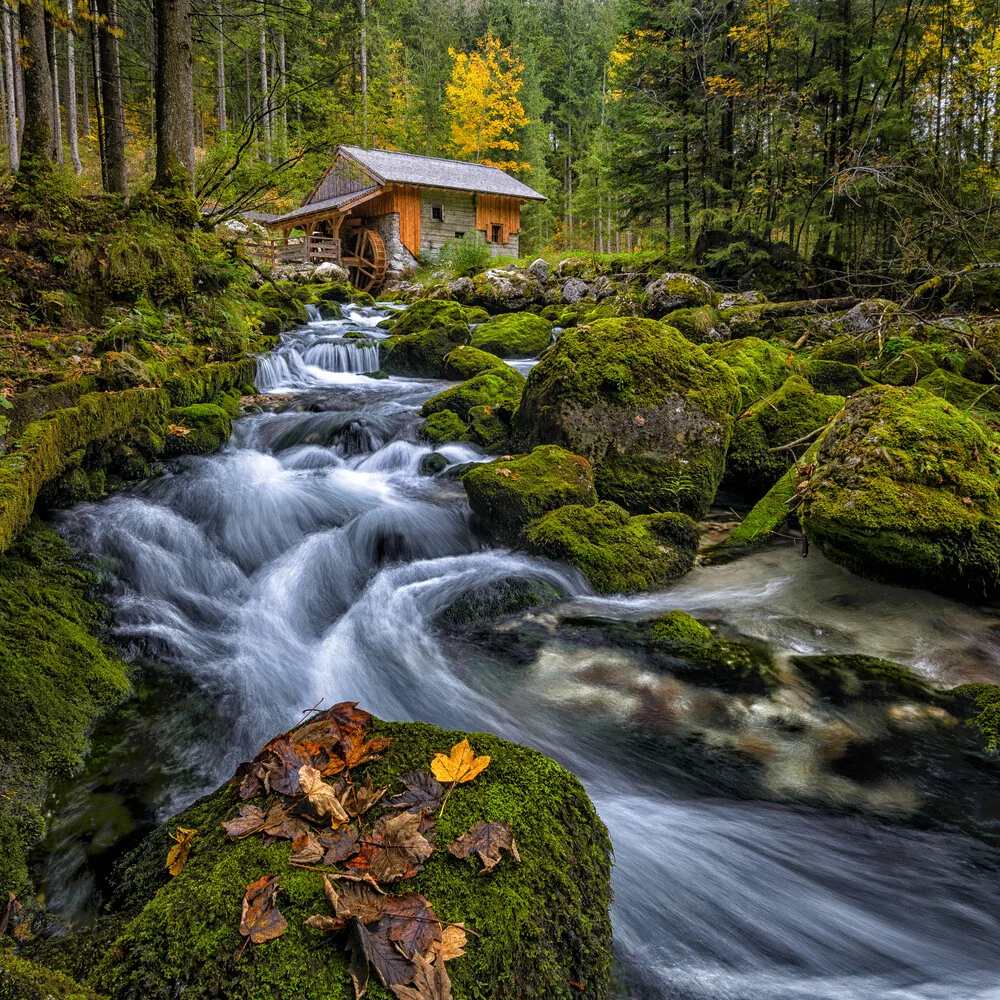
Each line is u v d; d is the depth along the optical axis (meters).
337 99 11.79
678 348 5.92
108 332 6.76
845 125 14.07
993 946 1.98
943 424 4.24
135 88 25.12
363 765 1.92
